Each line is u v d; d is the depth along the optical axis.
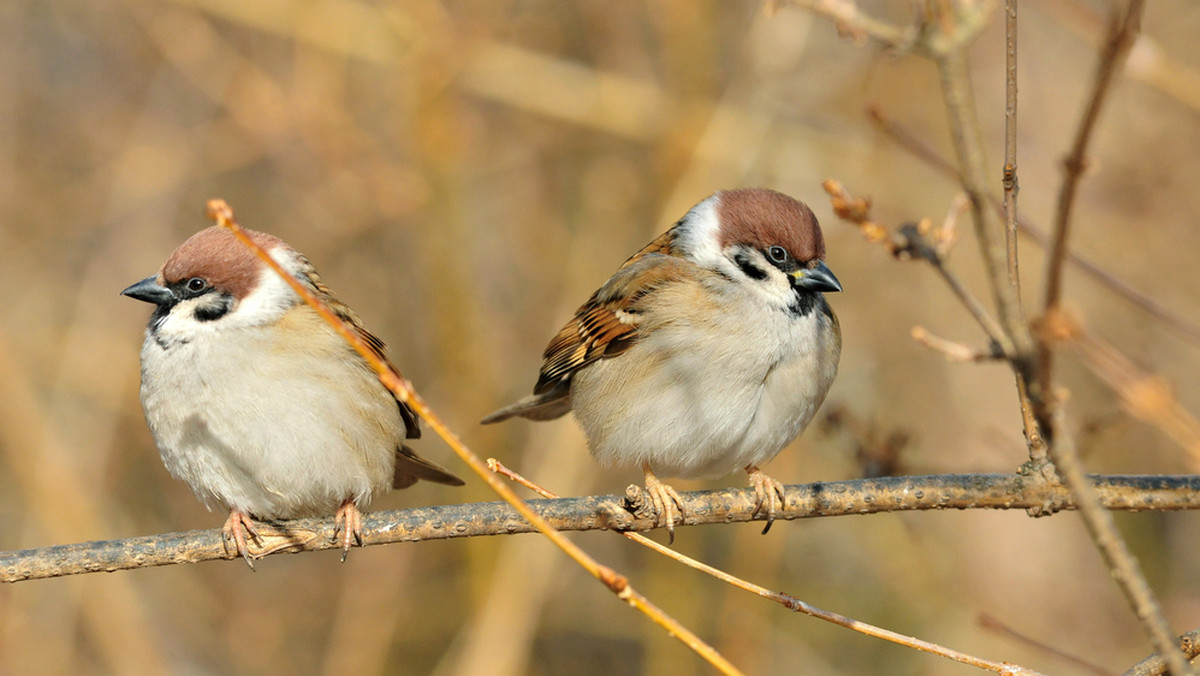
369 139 14.21
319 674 13.97
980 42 13.83
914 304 14.17
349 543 6.90
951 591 12.95
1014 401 13.43
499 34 14.14
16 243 14.48
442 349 13.78
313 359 7.44
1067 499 6.61
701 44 13.82
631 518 6.89
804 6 4.25
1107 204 12.91
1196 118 12.59
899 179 14.08
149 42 15.09
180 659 13.66
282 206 15.06
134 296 7.48
